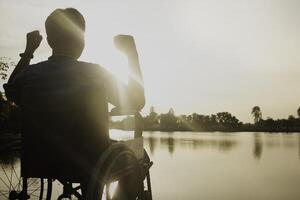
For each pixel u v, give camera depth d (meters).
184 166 11.64
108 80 2.27
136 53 2.35
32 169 2.30
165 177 8.93
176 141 33.56
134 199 2.40
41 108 2.26
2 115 22.02
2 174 7.20
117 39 2.34
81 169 2.21
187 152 18.47
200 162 13.13
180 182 8.08
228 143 30.06
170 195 6.46
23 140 2.32
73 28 2.35
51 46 2.38
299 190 7.17
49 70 2.28
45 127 2.26
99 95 2.21
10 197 2.38
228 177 9.09
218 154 17.22
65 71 2.24
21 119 2.33
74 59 2.32
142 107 2.37
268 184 7.96
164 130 160.62
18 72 2.42
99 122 2.20
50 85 2.25
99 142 2.20
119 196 2.40
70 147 2.21
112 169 2.17
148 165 2.62
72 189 2.39
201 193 6.71
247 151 19.78
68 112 2.22
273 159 14.71
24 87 2.31
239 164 12.57
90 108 2.20
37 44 2.49
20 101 2.34
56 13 2.36
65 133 2.22
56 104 2.23
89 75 2.22
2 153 2.48
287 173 10.10
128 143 2.33
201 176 9.22
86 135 2.20
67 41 2.35
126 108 2.35
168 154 16.94
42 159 2.27
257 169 11.06
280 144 28.55
